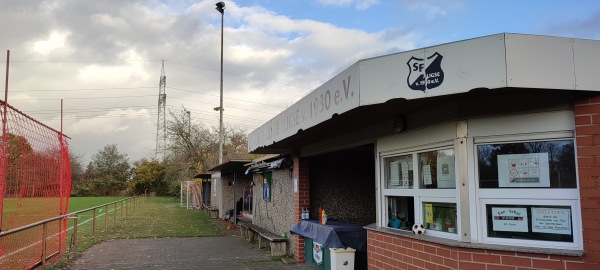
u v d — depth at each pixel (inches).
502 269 177.6
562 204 174.2
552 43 158.4
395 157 251.3
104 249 489.7
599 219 163.6
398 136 241.3
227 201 895.1
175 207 1411.2
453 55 158.9
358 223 384.5
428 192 219.6
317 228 346.9
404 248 228.7
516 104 182.1
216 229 708.7
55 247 367.2
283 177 452.4
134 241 559.5
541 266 171.0
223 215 881.5
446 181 207.0
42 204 339.6
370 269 266.7
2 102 254.8
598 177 164.9
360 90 172.2
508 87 155.1
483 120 189.8
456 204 197.6
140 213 1102.4
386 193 258.8
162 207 1402.6
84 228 715.4
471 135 191.9
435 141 210.5
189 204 1448.1
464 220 190.5
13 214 304.8
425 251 210.2
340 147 314.3
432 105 207.0
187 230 689.0
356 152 374.6
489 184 188.4
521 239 180.4
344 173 406.6
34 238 315.0
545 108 177.2
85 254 452.4
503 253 178.1
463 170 192.2
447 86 158.7
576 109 171.2
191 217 971.9
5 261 279.4
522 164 183.2
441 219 211.3
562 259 167.9
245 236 590.6
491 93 181.9
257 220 561.3
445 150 207.8
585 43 162.7
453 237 200.7
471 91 171.9
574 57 160.6
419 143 222.7
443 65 160.1
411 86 164.7
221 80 1288.1
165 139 1849.2
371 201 407.2
